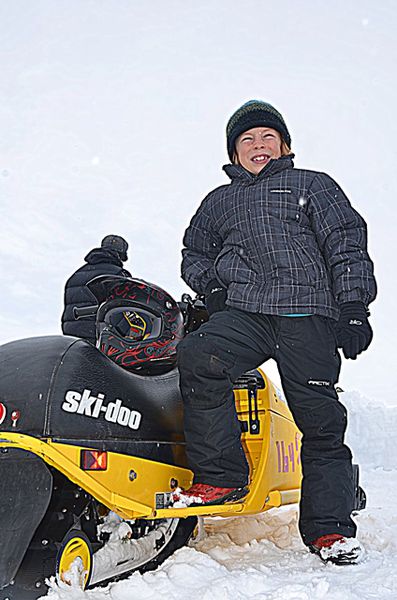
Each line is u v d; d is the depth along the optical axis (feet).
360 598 8.34
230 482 9.71
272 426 11.60
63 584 7.76
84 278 18.08
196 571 9.09
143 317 10.52
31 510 7.85
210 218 11.44
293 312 10.25
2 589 7.63
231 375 9.99
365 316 10.10
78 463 8.17
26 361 8.64
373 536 12.21
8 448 8.04
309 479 10.50
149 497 9.05
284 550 11.13
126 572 9.16
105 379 8.94
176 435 9.86
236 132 11.91
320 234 10.68
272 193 10.82
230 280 10.66
